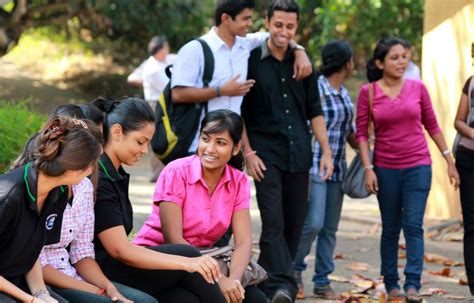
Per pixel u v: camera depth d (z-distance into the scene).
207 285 5.48
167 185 5.98
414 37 18.14
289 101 7.16
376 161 7.59
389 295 7.63
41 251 5.00
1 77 22.30
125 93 22.16
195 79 6.97
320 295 7.78
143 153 5.49
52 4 19.14
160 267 5.27
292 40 7.34
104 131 5.41
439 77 10.61
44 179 4.58
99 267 5.34
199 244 6.05
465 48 10.42
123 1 19.39
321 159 7.39
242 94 6.83
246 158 7.09
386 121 7.47
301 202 7.23
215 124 5.90
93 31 22.77
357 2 17.86
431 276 8.55
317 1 20.11
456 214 10.59
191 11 20.20
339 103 7.78
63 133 4.55
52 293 4.86
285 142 7.09
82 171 4.59
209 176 6.00
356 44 18.75
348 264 9.04
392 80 7.52
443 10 10.56
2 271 4.68
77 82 22.56
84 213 5.19
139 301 5.14
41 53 24.12
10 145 9.90
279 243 6.96
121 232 5.34
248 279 5.87
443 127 10.59
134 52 23.92
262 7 21.27
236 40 7.12
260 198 7.03
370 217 11.38
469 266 7.41
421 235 7.46
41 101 20.77
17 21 18.59
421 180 7.43
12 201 4.54
